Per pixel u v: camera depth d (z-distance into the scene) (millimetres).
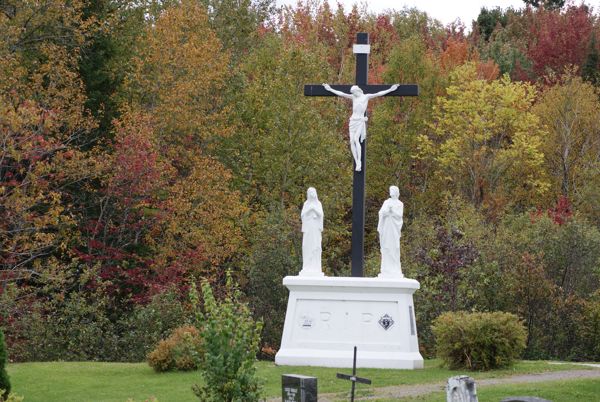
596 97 56938
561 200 45500
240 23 54219
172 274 36938
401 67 54281
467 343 23688
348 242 47938
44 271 32219
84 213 39438
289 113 45375
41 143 34219
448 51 62500
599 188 49812
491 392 19312
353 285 24141
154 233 39562
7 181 36656
